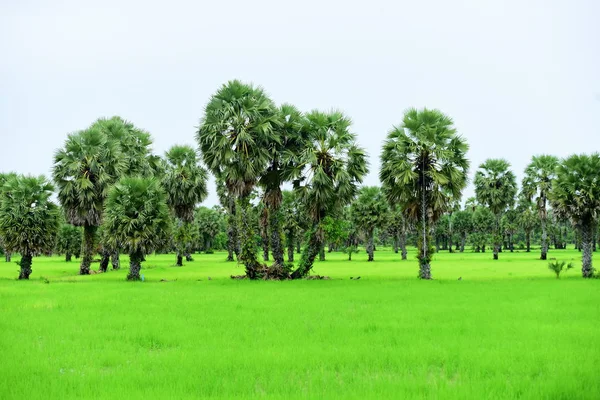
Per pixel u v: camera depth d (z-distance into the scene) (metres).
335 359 10.52
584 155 35.00
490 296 21.56
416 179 34.12
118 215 33.31
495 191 68.38
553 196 36.25
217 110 33.56
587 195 33.44
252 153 33.41
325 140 34.59
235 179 33.38
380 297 21.53
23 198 36.03
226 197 75.25
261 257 83.31
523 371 9.53
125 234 32.81
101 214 40.31
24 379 9.22
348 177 33.72
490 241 114.12
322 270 47.00
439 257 77.31
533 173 69.62
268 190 35.62
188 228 60.44
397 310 17.44
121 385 8.90
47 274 43.78
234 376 9.48
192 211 59.81
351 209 75.88
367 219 74.44
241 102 33.44
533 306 18.14
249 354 10.97
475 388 8.41
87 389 8.62
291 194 73.00
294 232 72.44
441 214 34.50
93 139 40.31
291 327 14.16
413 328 13.94
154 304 19.70
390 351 11.09
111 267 55.69
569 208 34.44
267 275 34.62
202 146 34.06
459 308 17.77
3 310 18.20
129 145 48.06
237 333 13.49
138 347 12.06
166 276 39.97
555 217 36.91
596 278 32.59
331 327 14.23
